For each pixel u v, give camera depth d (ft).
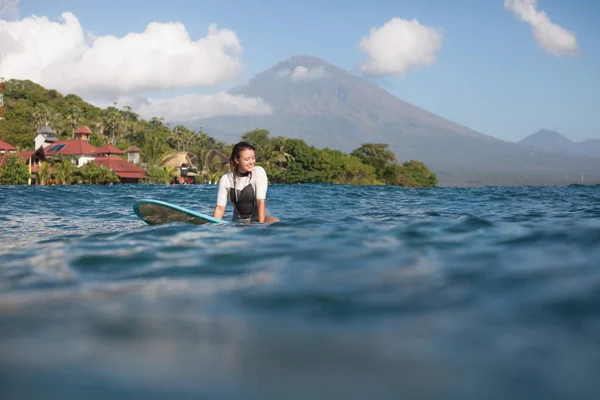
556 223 16.48
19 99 417.08
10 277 9.86
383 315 6.64
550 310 6.64
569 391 4.52
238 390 4.62
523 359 5.16
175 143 345.31
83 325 6.44
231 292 8.05
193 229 15.88
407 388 4.62
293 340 5.81
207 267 10.23
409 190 70.23
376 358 5.28
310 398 4.45
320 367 5.08
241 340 5.84
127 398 4.47
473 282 8.20
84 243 13.74
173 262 10.78
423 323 6.29
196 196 50.62
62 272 10.21
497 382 4.71
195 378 4.86
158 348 5.61
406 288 7.96
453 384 4.69
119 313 6.99
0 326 6.48
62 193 52.01
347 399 4.44
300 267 9.83
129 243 13.44
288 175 250.78
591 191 66.44
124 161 199.00
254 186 19.95
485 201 41.39
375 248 11.71
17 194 48.78
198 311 7.03
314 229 15.28
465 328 6.08
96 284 9.04
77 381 4.80
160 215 19.57
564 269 8.98
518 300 7.13
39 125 331.98
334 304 7.20
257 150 259.39
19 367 5.13
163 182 204.95
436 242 12.42
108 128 338.95
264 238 13.66
